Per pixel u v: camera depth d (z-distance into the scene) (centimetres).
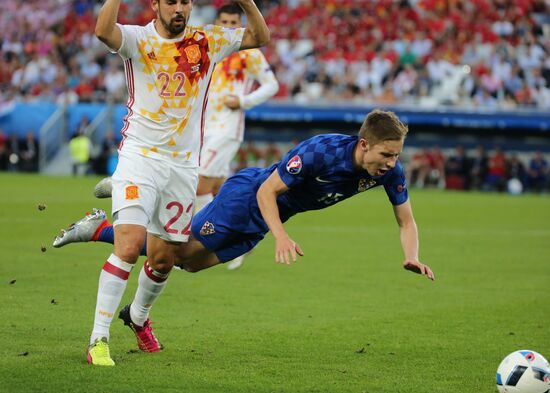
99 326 2197
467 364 2306
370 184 2278
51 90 13025
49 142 12006
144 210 2238
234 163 11556
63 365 2147
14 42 14388
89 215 2461
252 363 2250
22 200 7444
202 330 2675
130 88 2281
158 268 2338
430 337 2650
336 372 2181
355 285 3684
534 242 5528
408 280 3853
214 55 2334
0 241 4744
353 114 11638
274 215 2208
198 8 13938
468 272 4156
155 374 2097
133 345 2445
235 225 2453
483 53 12556
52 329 2588
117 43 2192
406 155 12331
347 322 2862
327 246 5119
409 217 2338
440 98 11850
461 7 13700
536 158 11294
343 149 2206
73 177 11088
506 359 1966
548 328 2828
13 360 2181
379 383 2080
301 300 3284
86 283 3472
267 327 2748
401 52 12850
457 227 6431
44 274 3666
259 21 2370
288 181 2227
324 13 13988
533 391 1912
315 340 2566
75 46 14000
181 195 2327
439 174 11544
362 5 14075
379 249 5003
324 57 12875
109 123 11894
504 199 9625
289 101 11831
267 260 4434
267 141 12462
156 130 2269
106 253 4403
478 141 12156
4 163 12150
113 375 2066
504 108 11531
